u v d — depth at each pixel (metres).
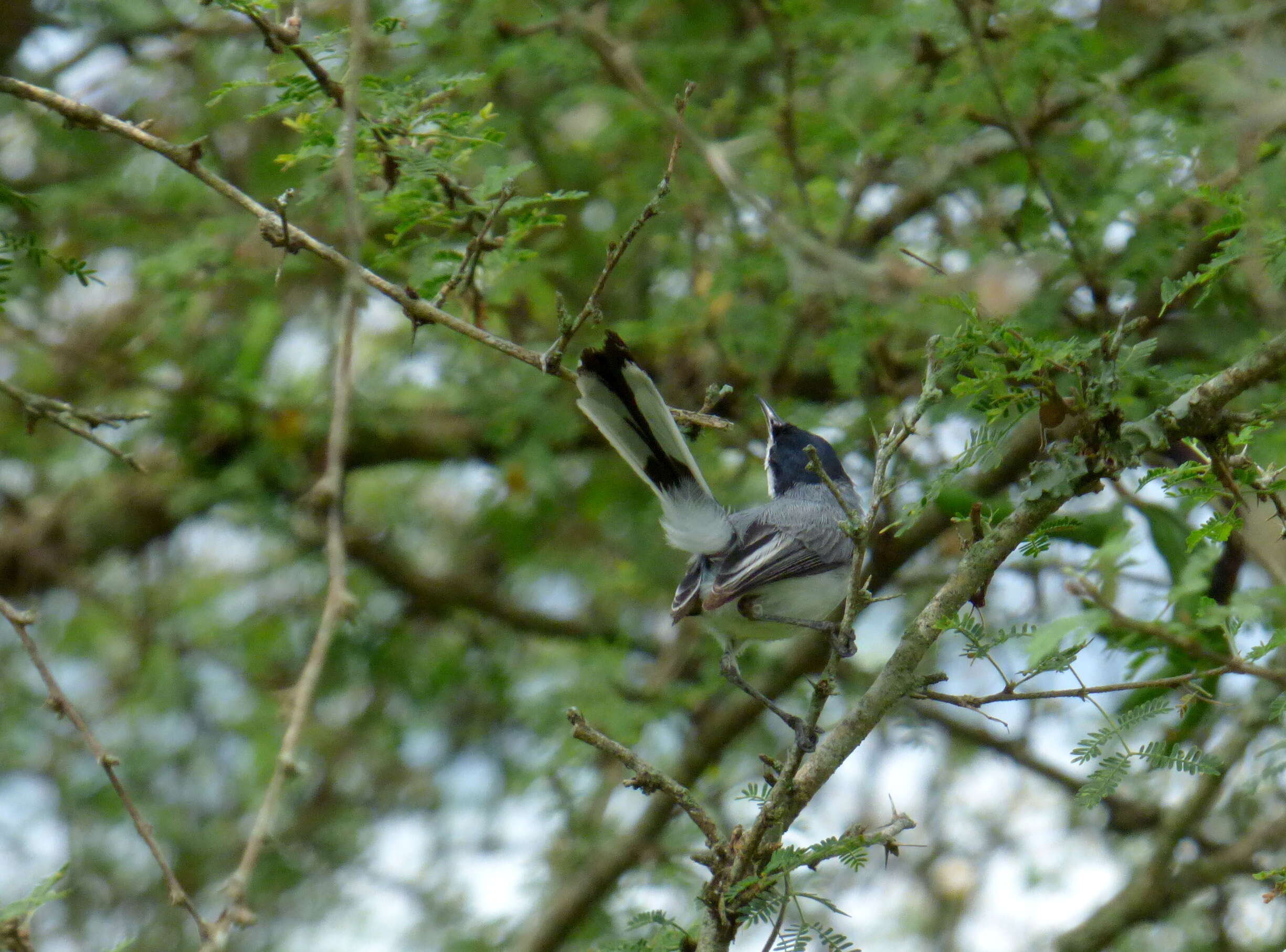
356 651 14.13
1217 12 10.29
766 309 10.93
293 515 13.79
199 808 14.45
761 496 12.56
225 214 12.26
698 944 5.67
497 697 14.16
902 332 10.96
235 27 12.18
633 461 7.86
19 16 12.11
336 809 14.52
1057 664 5.35
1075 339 5.68
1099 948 11.20
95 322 13.97
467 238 8.39
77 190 11.98
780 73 10.92
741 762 12.98
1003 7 9.71
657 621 14.66
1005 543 5.64
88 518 14.41
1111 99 10.03
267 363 13.95
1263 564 7.76
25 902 5.52
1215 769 5.07
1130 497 8.61
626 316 12.03
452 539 16.19
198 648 14.95
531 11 10.25
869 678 12.10
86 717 14.95
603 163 11.83
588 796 12.50
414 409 14.10
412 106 6.92
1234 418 5.52
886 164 11.23
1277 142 8.91
